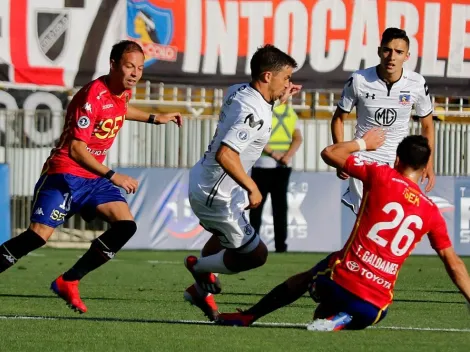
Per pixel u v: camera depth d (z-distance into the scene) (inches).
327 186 1550.2
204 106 1628.9
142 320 722.2
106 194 736.3
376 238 614.2
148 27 1615.4
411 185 614.5
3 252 725.9
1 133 1574.8
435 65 1657.2
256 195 643.5
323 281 628.7
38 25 1603.1
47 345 579.2
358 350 566.6
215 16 1627.7
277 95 660.1
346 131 1616.6
